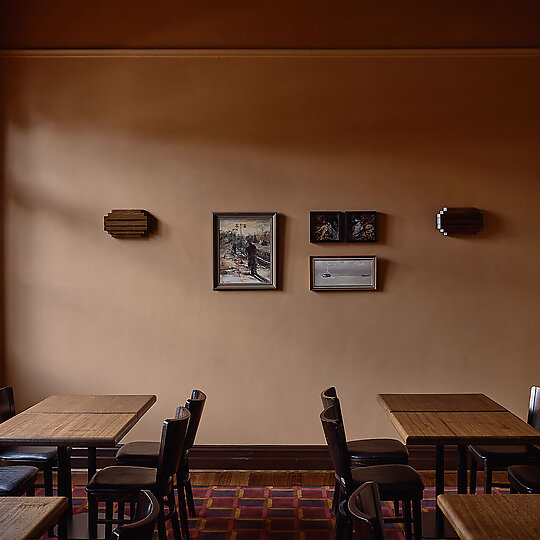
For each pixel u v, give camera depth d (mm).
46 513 2100
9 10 5062
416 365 5035
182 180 5043
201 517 4090
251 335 5043
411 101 5047
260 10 5066
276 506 4277
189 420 3586
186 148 5051
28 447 3949
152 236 5051
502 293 5031
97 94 5051
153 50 5031
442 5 5059
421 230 5031
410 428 3260
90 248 5047
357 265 5027
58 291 5051
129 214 4957
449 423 3363
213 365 5047
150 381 5051
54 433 3154
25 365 5047
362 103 5043
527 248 5035
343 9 5062
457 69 5043
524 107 5035
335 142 5035
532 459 3719
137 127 5047
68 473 3738
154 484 3180
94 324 5051
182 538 3680
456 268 5031
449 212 4934
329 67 5047
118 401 3928
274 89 5047
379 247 5035
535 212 5027
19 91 5047
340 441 3078
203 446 5035
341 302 5043
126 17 5066
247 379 5047
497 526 1978
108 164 5047
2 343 5047
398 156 5031
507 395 5023
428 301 5031
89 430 3215
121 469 3422
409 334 5035
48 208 5051
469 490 4457
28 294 5047
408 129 5039
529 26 5051
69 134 5051
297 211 5039
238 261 5031
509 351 5027
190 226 5047
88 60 5059
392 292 5039
